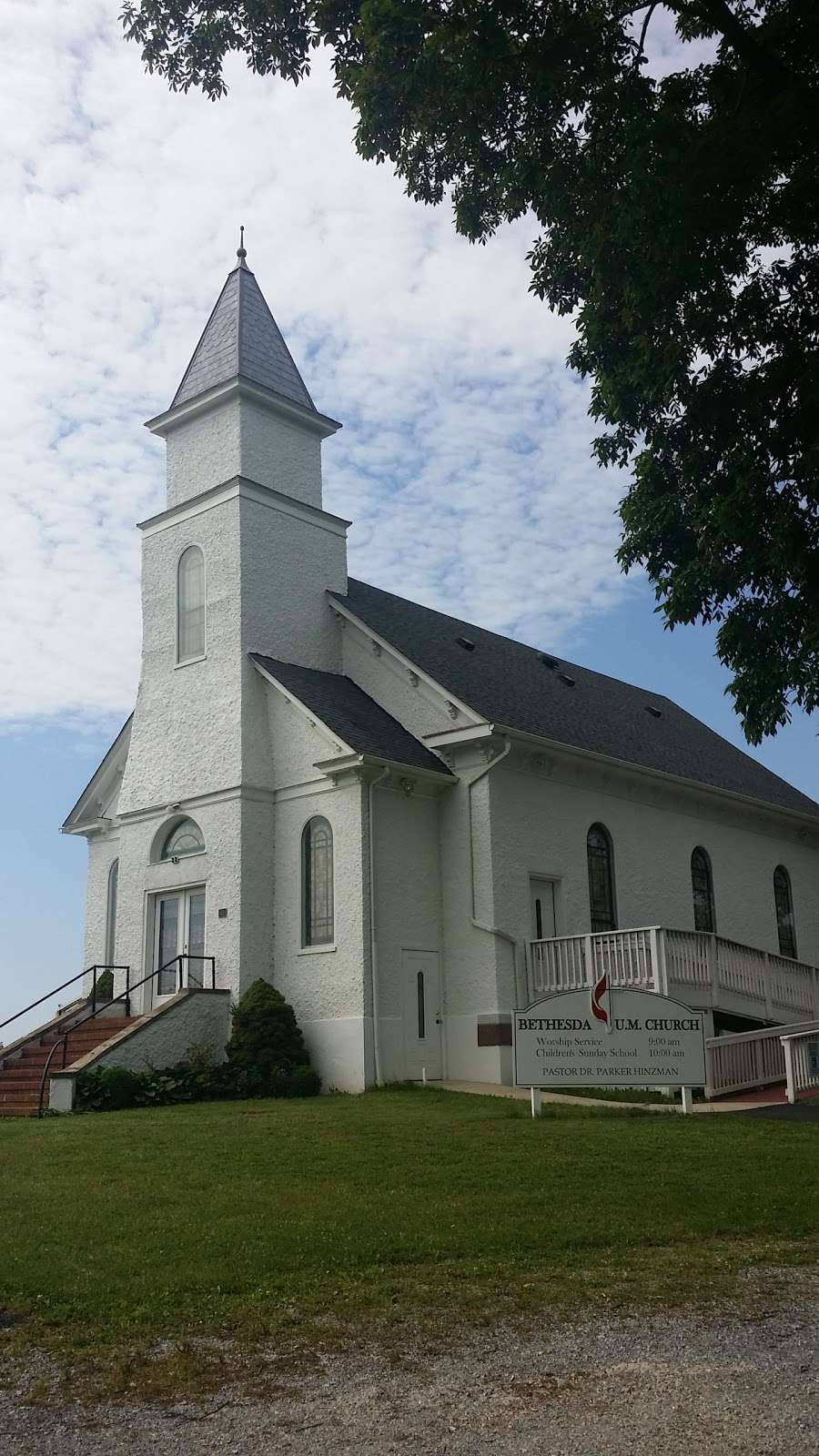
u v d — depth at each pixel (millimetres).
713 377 14672
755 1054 19219
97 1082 18047
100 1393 5691
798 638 14953
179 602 24141
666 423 15141
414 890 21219
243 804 21594
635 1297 7285
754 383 14438
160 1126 14484
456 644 27125
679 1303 7164
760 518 14359
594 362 15281
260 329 25688
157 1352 6277
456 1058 20984
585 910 23438
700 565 15031
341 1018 20031
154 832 23094
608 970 20344
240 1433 5188
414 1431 5176
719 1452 4902
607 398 15266
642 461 15297
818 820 31844
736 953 21859
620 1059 15734
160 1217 9211
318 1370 5977
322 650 24219
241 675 22375
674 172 12898
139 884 23234
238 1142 12922
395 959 20547
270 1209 9484
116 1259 7977
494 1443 5031
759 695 15211
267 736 22375
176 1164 11602
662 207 12906
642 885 25391
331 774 20891
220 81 16016
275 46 15531
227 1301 7133
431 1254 8195
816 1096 17688
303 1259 8008
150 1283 7422
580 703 28625
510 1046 20562
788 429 14320
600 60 14078
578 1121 14727
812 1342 6402
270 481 24578
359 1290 7352
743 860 29438
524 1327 6684
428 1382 5793
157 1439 5145
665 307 14383
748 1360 6098
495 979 20781
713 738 35312
